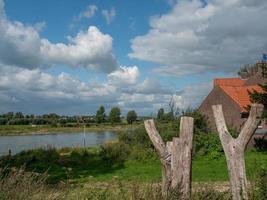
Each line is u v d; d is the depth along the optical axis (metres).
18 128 114.31
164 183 7.85
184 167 7.82
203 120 32.97
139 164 28.23
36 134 101.38
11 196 7.02
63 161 29.14
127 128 34.16
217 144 29.28
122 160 29.62
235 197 7.59
